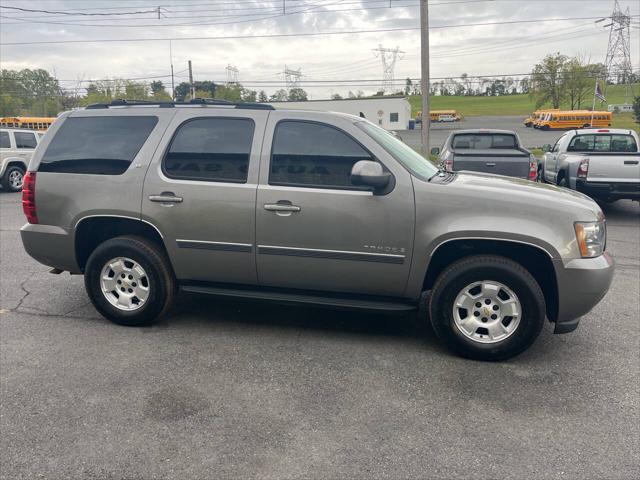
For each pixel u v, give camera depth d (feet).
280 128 14.64
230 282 15.33
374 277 14.16
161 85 269.85
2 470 9.42
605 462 9.66
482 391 12.25
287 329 15.89
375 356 14.08
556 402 11.77
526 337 13.38
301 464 9.59
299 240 14.26
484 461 9.69
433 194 13.61
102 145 15.76
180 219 14.93
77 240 15.97
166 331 15.66
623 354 14.29
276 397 11.91
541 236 13.12
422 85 72.64
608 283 13.41
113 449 10.01
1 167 50.75
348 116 14.80
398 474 9.32
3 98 271.69
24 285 20.21
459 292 13.64
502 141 39.04
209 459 9.73
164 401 11.71
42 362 13.58
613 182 34.12
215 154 14.89
